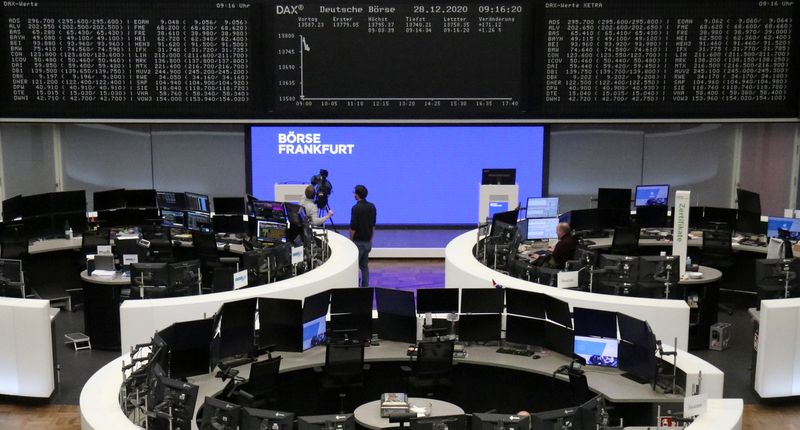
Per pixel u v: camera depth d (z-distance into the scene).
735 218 11.18
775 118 11.17
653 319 7.36
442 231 14.33
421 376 7.09
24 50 10.79
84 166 13.97
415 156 14.17
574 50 11.02
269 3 10.90
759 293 8.95
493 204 11.48
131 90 10.95
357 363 6.98
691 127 14.00
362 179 14.19
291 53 11.03
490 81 11.17
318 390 7.48
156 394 5.59
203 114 11.08
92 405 5.64
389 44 11.09
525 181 14.23
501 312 7.52
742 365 8.67
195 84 10.99
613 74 11.07
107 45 10.84
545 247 10.73
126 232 11.09
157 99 10.99
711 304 9.23
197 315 7.56
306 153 14.09
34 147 13.73
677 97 11.11
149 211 11.40
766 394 7.68
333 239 10.72
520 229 10.46
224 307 6.91
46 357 7.54
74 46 10.81
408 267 12.55
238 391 6.41
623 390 6.54
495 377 7.50
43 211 10.53
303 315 7.22
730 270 11.05
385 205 14.27
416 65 11.13
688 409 5.50
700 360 6.63
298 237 9.83
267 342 7.29
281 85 11.11
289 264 9.20
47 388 7.57
